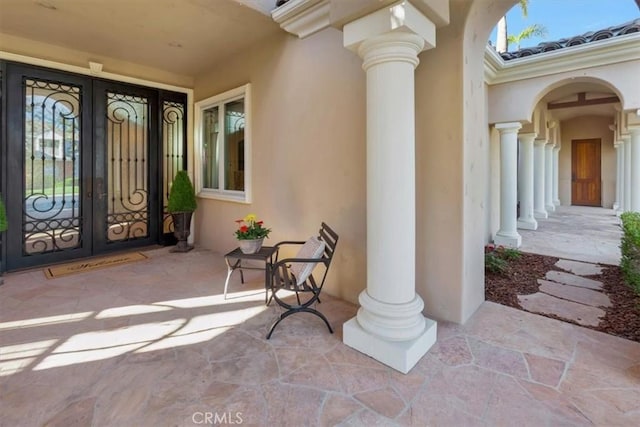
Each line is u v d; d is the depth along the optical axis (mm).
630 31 4086
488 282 3654
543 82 4988
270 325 2625
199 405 1711
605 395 1758
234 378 1935
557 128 10633
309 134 3449
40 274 3896
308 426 1569
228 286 3545
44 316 2766
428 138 2635
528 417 1611
